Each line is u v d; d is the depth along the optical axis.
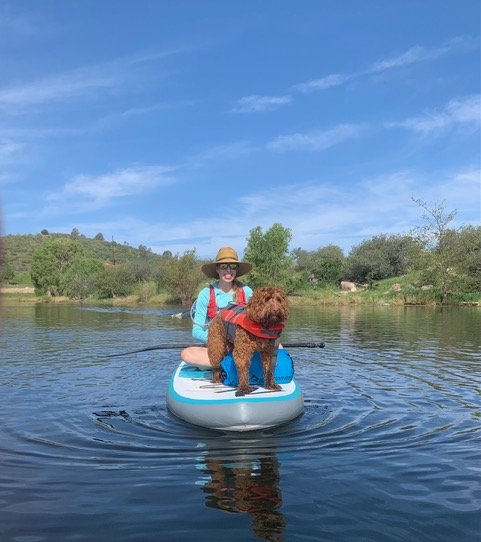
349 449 5.09
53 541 3.27
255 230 45.47
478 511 3.67
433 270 39.06
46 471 4.52
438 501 3.84
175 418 6.30
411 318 24.23
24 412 6.66
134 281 56.62
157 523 3.49
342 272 56.09
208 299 7.44
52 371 9.86
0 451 5.07
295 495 3.95
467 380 8.80
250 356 5.94
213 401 5.79
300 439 5.42
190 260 44.69
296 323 21.45
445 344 13.99
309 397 7.48
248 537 3.29
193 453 4.99
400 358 11.41
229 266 7.34
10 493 4.03
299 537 3.29
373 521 3.51
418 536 3.30
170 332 18.05
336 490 4.05
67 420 6.25
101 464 4.69
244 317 5.92
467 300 38.50
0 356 12.00
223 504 3.80
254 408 5.65
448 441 5.37
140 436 5.57
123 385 8.47
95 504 3.81
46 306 41.91
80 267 60.28
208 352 6.57
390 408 6.81
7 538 3.31
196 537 3.29
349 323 21.36
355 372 9.59
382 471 4.47
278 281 44.78
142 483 4.22
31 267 61.22
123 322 22.95
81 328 19.75
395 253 55.25
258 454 4.94
